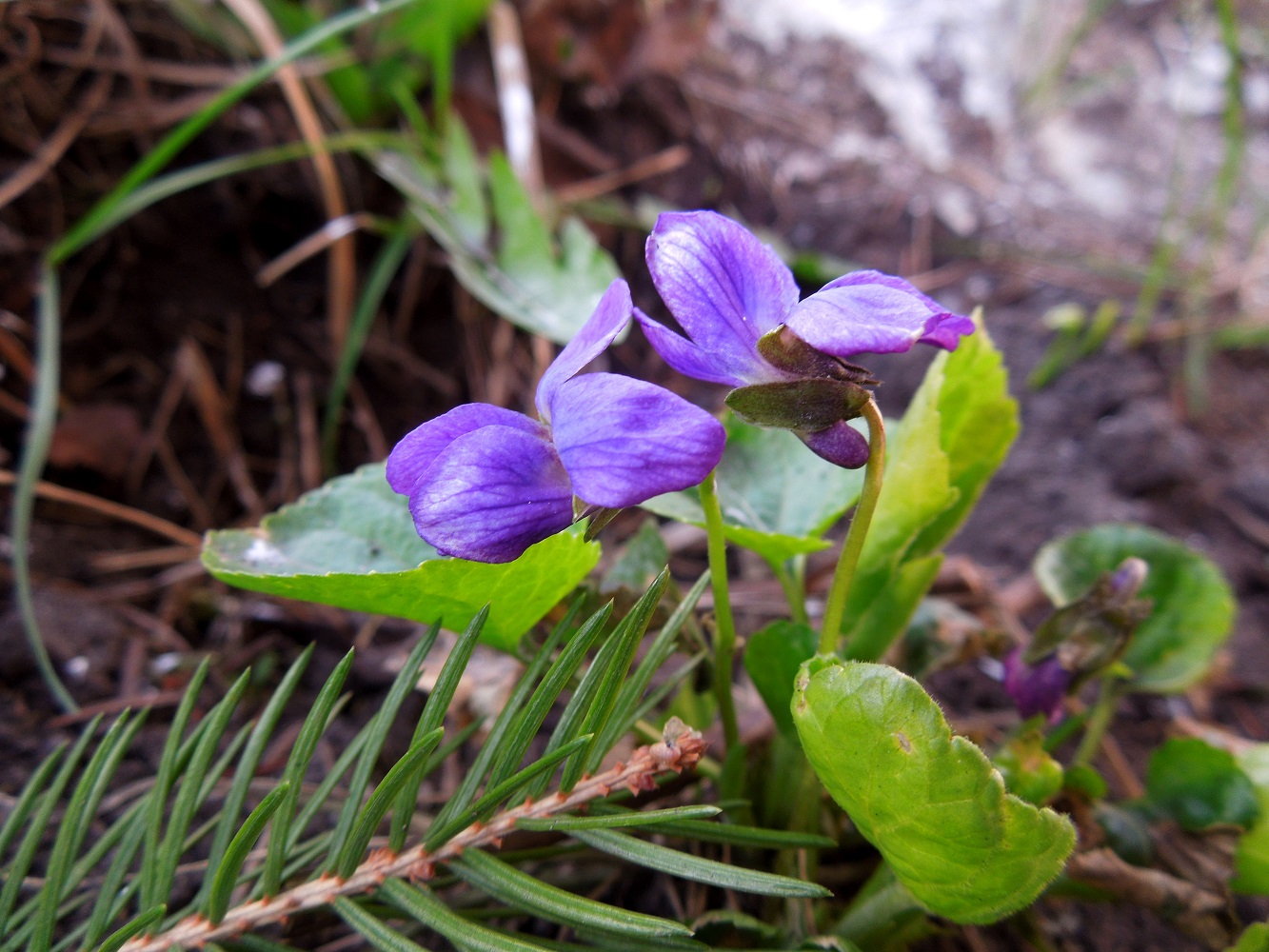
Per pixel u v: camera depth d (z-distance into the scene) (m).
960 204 0.21
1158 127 0.25
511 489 0.06
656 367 0.17
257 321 0.15
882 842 0.06
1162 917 0.09
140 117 0.15
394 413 0.15
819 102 0.22
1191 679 0.10
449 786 0.10
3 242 0.13
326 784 0.07
